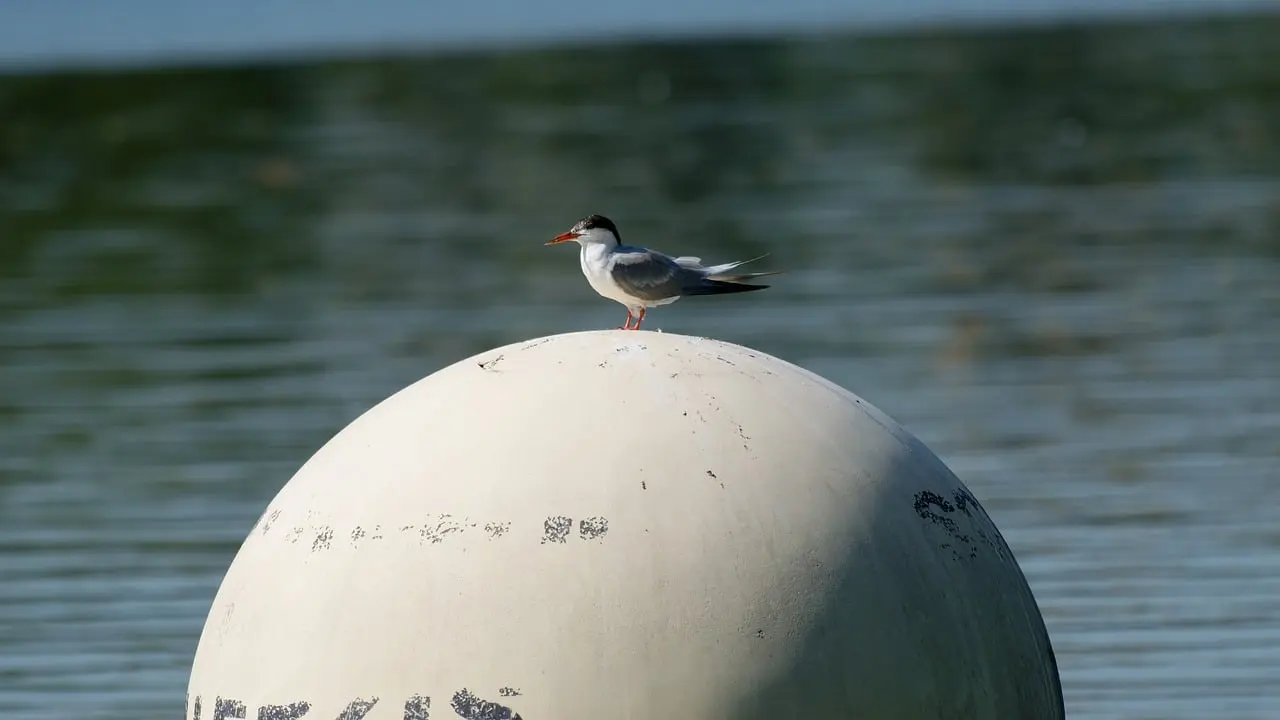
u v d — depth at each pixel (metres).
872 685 4.98
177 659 11.35
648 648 4.88
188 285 24.58
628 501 5.04
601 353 5.55
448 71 58.16
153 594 12.48
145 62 64.75
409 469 5.25
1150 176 32.75
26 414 17.62
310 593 5.14
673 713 4.85
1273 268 24.14
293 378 18.83
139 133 42.25
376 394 17.98
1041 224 28.11
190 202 32.12
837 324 21.02
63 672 11.12
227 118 45.03
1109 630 11.50
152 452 16.06
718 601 4.93
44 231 29.48
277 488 14.89
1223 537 13.27
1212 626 11.51
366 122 43.91
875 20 92.50
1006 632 5.33
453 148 38.44
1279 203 29.34
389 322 21.66
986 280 23.61
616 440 5.18
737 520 5.04
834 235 27.31
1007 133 39.03
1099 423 16.64
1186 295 22.58
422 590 5.00
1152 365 18.91
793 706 4.91
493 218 29.62
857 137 38.94
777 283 23.48
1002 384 18.14
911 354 19.47
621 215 29.55
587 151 37.62
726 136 39.34
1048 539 13.34
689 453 5.16
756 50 65.00
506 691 4.87
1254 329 20.48
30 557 13.26
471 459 5.20
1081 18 84.75
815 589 5.00
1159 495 14.38
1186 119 40.62
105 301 23.59
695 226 28.31
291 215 30.44
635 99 48.09
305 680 5.05
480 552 5.00
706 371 5.46
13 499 14.69
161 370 19.42
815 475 5.21
